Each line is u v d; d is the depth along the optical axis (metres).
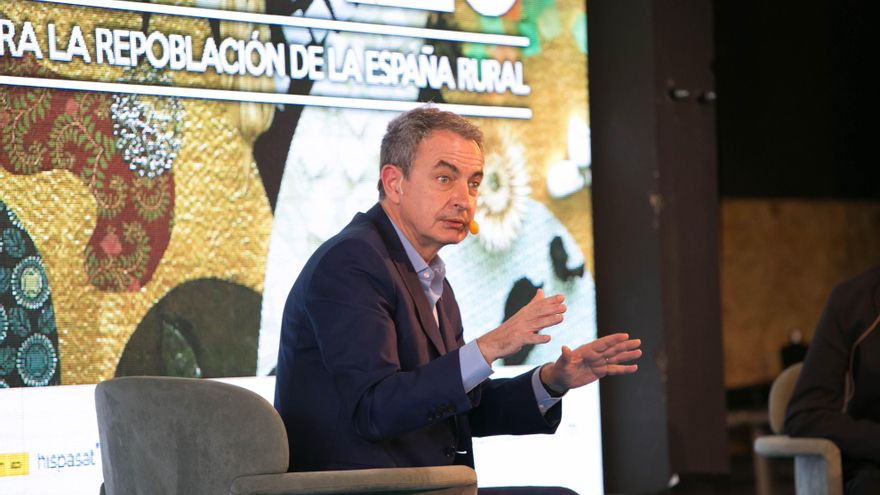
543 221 8.11
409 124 4.91
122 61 6.67
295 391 4.73
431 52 7.72
